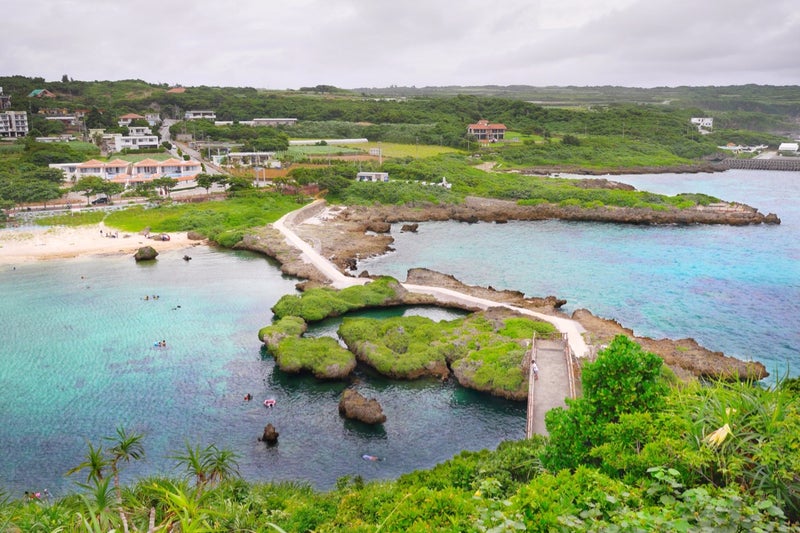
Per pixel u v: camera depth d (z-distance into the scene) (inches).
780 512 583.8
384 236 4658.0
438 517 797.9
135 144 7736.2
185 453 1736.0
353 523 1003.9
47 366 2317.9
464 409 2007.9
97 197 5570.9
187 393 2108.8
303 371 2262.6
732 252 4065.0
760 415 729.6
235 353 2456.9
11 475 1632.6
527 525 668.1
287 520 1061.8
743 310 2933.1
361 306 2967.5
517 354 2170.3
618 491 702.5
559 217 5442.9
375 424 1903.3
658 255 4010.8
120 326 2746.1
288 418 1947.6
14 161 6077.8
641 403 987.9
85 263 3831.2
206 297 3189.0
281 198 5743.1
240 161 7411.4
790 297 3115.2
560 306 2999.5
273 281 3496.6
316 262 3769.7
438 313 2955.2
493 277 3553.2
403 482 1279.5
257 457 1727.4
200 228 4714.6
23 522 909.8
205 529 740.7
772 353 2443.4
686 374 2150.6
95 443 1793.8
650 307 2989.7
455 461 1316.4
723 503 579.5
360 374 2271.2
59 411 1978.3
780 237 4517.7
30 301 3085.6
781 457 659.4
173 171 6446.9
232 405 2027.6
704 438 735.7
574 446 1011.9
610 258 3951.8
